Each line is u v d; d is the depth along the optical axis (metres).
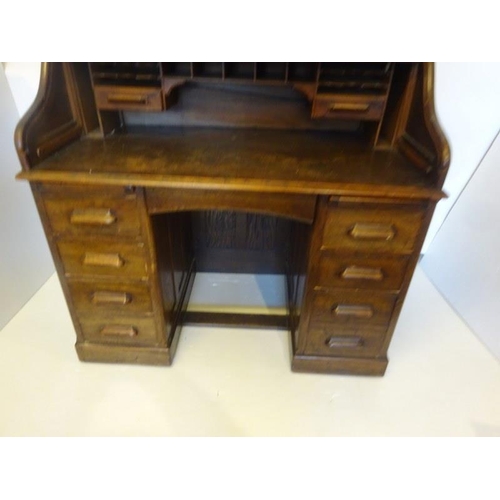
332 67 1.22
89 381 1.45
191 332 1.67
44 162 1.15
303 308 1.34
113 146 1.28
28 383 1.43
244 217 1.89
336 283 1.27
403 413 1.37
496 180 1.72
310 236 1.20
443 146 1.04
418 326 1.75
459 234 1.91
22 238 1.76
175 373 1.49
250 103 1.43
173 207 1.15
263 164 1.18
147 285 1.31
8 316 1.69
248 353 1.58
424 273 2.12
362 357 1.45
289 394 1.42
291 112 1.44
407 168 1.18
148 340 1.45
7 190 1.64
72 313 1.39
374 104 1.22
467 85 1.65
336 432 1.30
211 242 1.98
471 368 1.55
